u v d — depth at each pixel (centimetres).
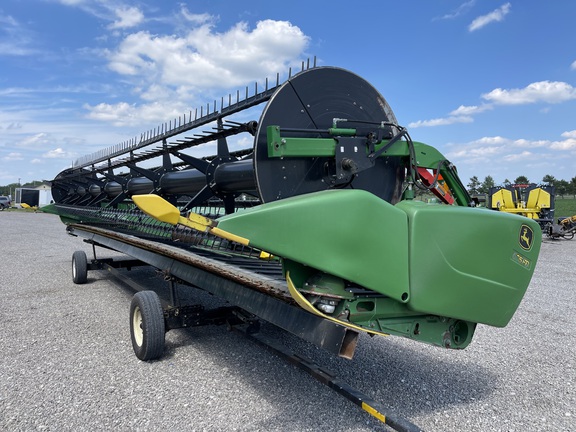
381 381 388
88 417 320
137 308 441
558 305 674
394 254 279
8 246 1463
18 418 318
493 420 323
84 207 978
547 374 410
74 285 815
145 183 735
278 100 349
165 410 330
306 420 315
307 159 356
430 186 403
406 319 306
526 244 331
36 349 464
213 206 677
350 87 393
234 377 391
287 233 249
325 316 257
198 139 532
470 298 307
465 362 438
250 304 329
